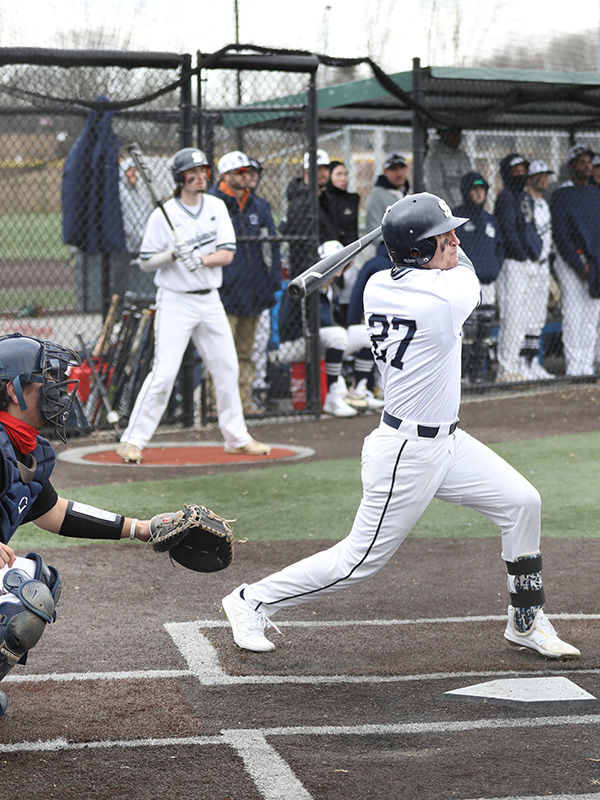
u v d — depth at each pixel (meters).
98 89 34.62
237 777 10.55
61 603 16.80
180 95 32.88
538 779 10.52
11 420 10.68
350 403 37.06
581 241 41.44
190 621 15.91
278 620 16.12
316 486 25.70
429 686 13.34
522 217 39.81
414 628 15.72
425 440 13.29
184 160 27.42
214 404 35.41
